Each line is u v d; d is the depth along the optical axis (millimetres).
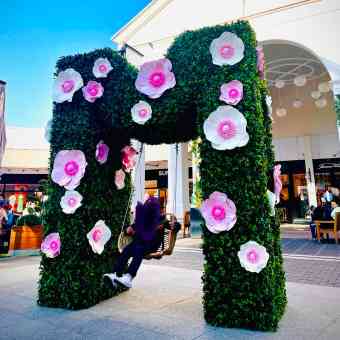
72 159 4156
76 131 4266
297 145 17594
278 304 3402
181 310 3838
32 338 3000
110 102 4215
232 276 3266
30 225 9133
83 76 4391
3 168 17422
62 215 4145
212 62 3623
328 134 16844
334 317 3461
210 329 3180
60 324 3375
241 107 3418
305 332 3025
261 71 4012
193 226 12109
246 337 2930
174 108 3766
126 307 3982
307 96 14008
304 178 17375
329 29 8266
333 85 7945
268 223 3311
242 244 3240
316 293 4461
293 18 8742
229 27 3672
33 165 17984
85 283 4004
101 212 4402
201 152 3580
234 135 3332
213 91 3547
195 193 11805
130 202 4602
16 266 7168
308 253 8047
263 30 9062
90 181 4262
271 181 3955
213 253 3383
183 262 7219
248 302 3164
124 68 4250
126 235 4520
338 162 16406
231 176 3387
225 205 3328
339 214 9570
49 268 4121
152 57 11445
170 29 11297
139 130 4375
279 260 3793
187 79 3736
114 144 4797
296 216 17359
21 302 4227
